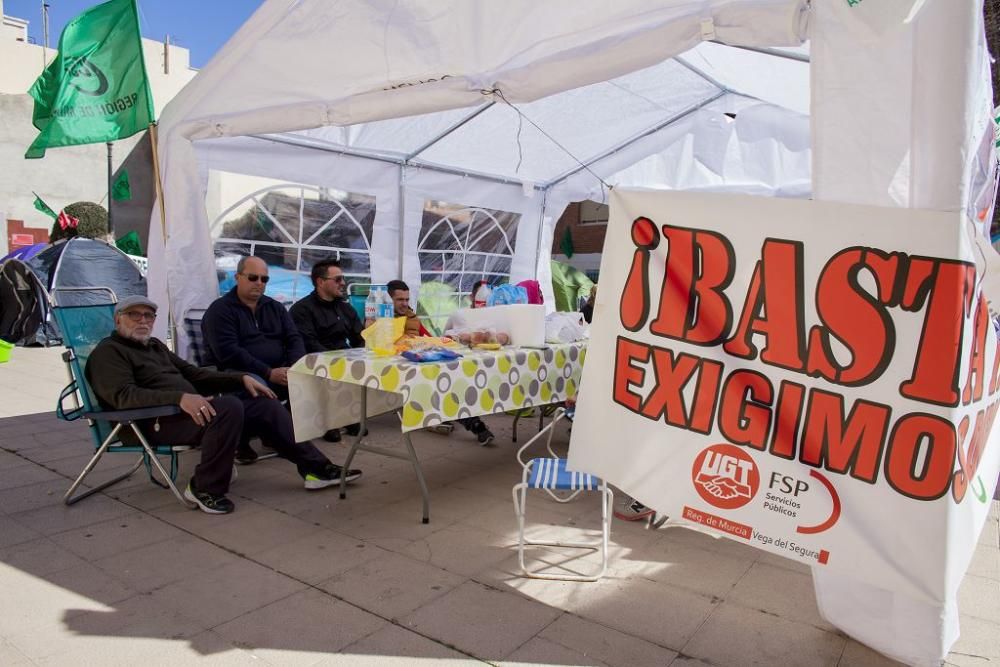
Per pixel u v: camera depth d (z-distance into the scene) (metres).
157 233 5.53
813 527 2.27
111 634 2.51
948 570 2.08
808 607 2.88
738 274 2.38
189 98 4.97
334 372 3.77
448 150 7.17
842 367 2.22
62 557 3.16
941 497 2.08
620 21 3.15
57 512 3.73
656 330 2.52
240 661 2.37
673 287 2.48
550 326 4.98
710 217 2.41
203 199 5.50
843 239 2.22
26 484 4.16
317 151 6.63
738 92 5.91
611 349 2.61
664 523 3.79
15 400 6.64
